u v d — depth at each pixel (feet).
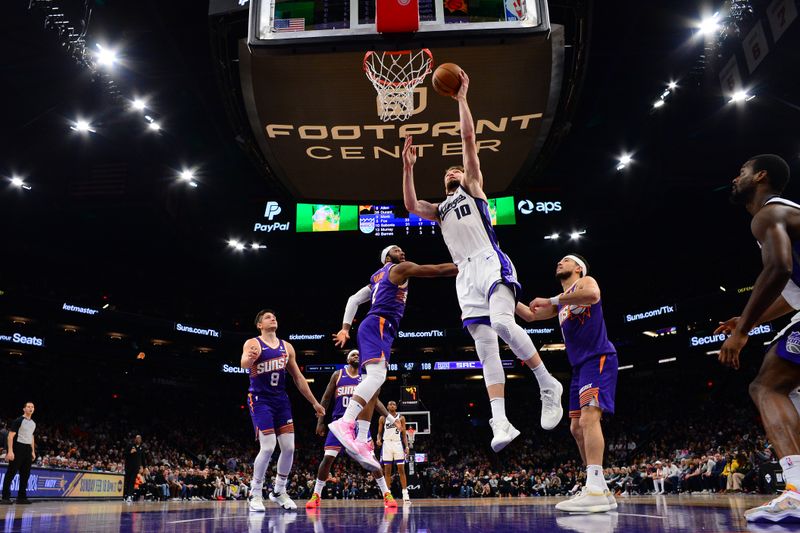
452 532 9.23
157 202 109.40
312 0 30.04
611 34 78.74
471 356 136.56
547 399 15.26
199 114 100.58
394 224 127.54
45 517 16.46
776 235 9.66
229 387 140.97
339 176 52.65
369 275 141.59
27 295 113.09
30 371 118.52
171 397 135.23
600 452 15.24
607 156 116.37
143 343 127.85
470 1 29.30
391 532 9.79
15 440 35.91
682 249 126.21
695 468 76.59
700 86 83.10
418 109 43.32
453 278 140.87
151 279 137.59
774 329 106.01
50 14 67.41
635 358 130.62
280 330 139.44
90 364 124.98
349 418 18.70
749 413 107.34
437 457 125.59
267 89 40.91
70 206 108.17
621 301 132.87
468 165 16.06
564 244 129.08
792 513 9.14
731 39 70.49
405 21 28.78
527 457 123.54
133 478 52.31
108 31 74.69
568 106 44.11
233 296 144.77
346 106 42.52
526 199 128.77
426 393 140.87
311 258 135.64
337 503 35.37
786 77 69.87
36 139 96.17
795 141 90.94
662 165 104.37
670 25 75.20
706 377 124.36
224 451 124.88
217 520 14.46
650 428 123.24
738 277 119.14
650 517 12.38
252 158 50.85
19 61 75.87
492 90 40.98
